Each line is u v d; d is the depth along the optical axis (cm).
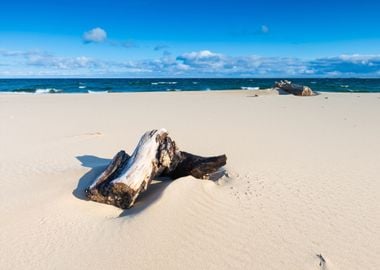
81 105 2339
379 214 596
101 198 607
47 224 539
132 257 464
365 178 778
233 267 448
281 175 788
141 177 610
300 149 1045
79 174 739
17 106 2227
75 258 462
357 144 1117
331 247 495
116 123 1545
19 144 1105
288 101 2709
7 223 541
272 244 498
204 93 3544
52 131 1343
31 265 448
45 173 786
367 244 504
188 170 715
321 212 600
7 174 782
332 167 859
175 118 1708
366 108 2180
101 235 512
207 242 498
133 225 529
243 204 618
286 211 599
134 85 6844
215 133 1300
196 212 569
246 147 1070
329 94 3538
